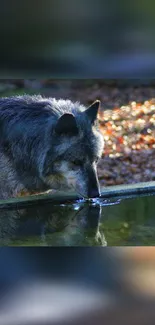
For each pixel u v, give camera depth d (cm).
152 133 1196
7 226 596
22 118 652
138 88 1627
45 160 628
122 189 700
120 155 1038
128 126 1217
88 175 625
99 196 633
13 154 650
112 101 1509
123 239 540
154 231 577
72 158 614
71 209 660
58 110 642
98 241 530
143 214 650
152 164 1014
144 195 712
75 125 598
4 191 667
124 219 629
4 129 655
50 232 570
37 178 655
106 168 977
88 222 620
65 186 649
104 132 1154
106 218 633
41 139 630
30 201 648
